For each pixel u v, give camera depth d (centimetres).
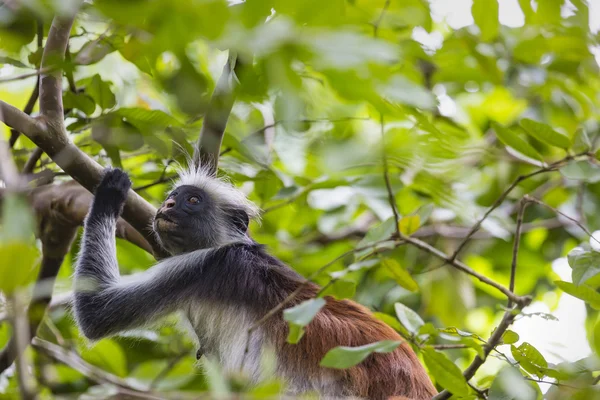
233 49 484
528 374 814
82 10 589
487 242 1576
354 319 1018
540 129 894
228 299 1054
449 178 1312
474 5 874
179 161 1178
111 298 1078
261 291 1042
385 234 889
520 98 1563
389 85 532
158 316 1083
